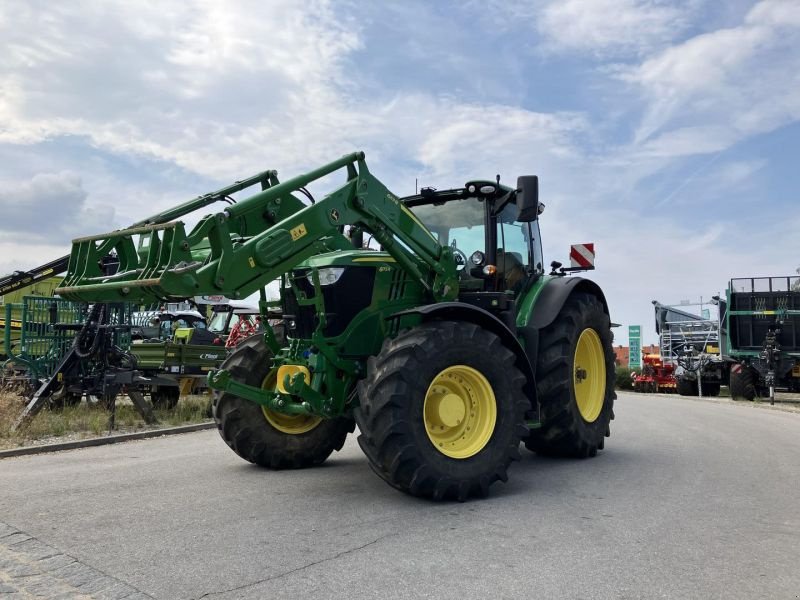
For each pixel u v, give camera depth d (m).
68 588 2.94
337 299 5.16
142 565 3.24
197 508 4.37
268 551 3.46
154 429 8.60
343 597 2.85
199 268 4.32
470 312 5.03
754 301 16.83
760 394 17.03
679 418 10.54
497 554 3.44
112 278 4.58
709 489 5.04
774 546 3.62
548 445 6.48
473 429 4.86
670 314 21.09
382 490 4.97
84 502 4.52
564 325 6.47
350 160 5.18
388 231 5.28
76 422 8.73
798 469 5.88
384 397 4.42
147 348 10.80
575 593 2.93
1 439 7.46
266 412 5.85
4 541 3.62
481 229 6.32
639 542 3.67
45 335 10.04
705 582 3.08
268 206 5.41
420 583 3.02
